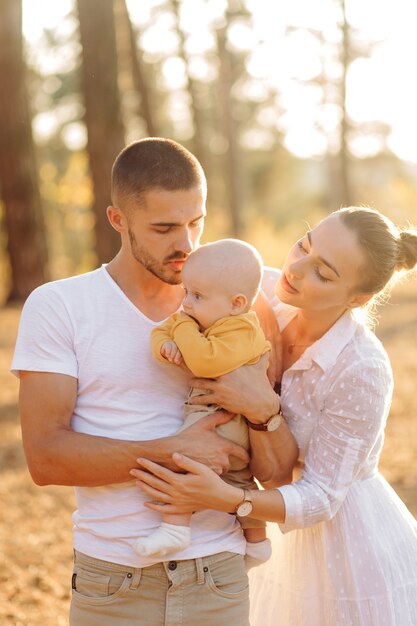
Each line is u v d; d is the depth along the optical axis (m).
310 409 2.85
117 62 10.70
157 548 2.56
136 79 20.05
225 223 28.53
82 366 2.69
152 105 20.23
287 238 26.69
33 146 15.23
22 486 6.59
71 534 5.79
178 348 2.68
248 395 2.68
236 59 30.17
